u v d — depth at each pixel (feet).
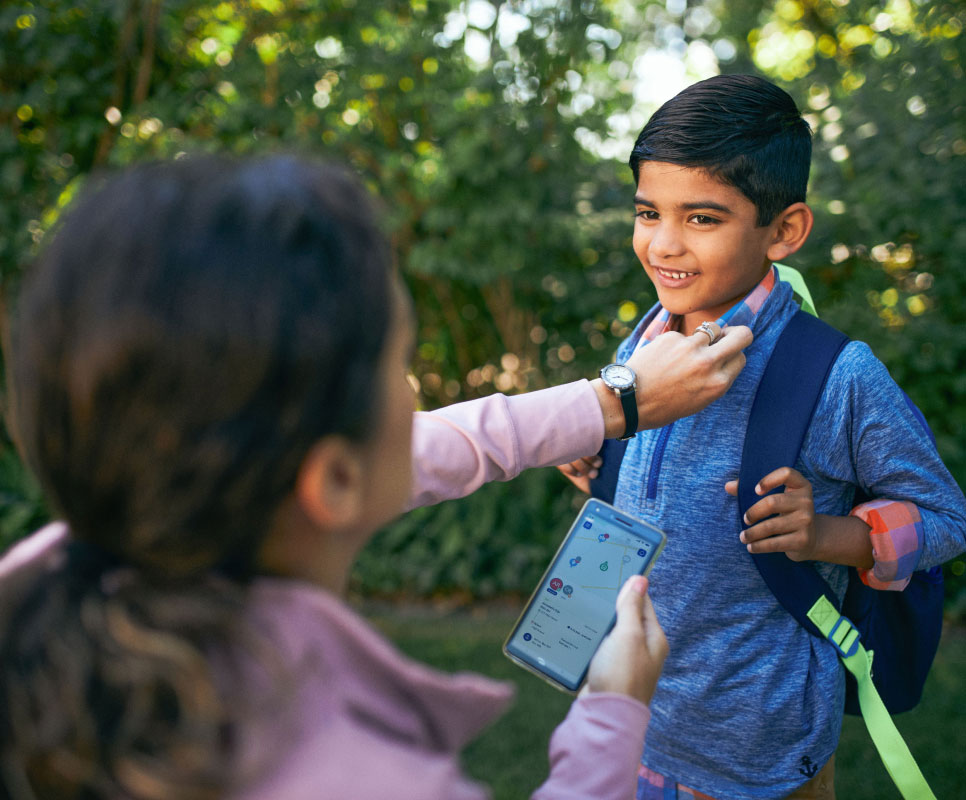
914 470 3.52
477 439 3.33
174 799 1.36
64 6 10.98
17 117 11.59
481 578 13.64
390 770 1.50
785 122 3.52
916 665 3.89
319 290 1.46
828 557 3.47
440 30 12.11
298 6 12.01
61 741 1.38
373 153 12.61
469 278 12.48
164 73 12.09
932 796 3.54
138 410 1.40
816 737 3.66
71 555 1.55
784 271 4.08
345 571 1.88
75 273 1.45
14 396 1.61
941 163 11.64
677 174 3.46
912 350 12.00
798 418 3.47
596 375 13.28
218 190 1.50
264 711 1.41
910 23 12.48
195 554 1.49
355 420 1.54
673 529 3.75
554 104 12.20
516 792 8.29
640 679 2.23
